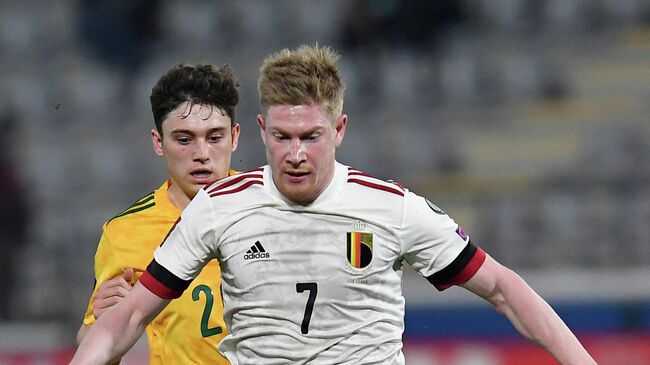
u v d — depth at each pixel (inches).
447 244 527.5
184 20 2107.5
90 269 1663.4
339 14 2094.0
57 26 2122.3
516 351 1242.0
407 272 1457.9
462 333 1272.1
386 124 1884.8
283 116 498.0
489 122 1902.1
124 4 2060.8
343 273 513.3
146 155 1879.9
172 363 657.0
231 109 658.2
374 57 1977.1
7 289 1584.6
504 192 1733.5
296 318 513.7
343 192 519.8
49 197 1804.9
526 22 2050.9
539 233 1624.0
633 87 1955.0
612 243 1573.6
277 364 518.3
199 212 525.7
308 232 514.6
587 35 2026.3
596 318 1286.9
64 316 1562.5
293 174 502.3
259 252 516.4
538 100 1940.2
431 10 1995.6
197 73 647.8
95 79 2025.1
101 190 1838.1
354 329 515.2
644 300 1283.2
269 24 2107.5
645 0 2057.1
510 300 536.7
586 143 1843.0
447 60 1975.9
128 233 675.4
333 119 506.9
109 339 524.1
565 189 1701.5
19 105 2009.1
